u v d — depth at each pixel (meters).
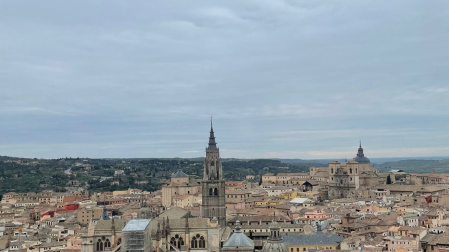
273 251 195.88
